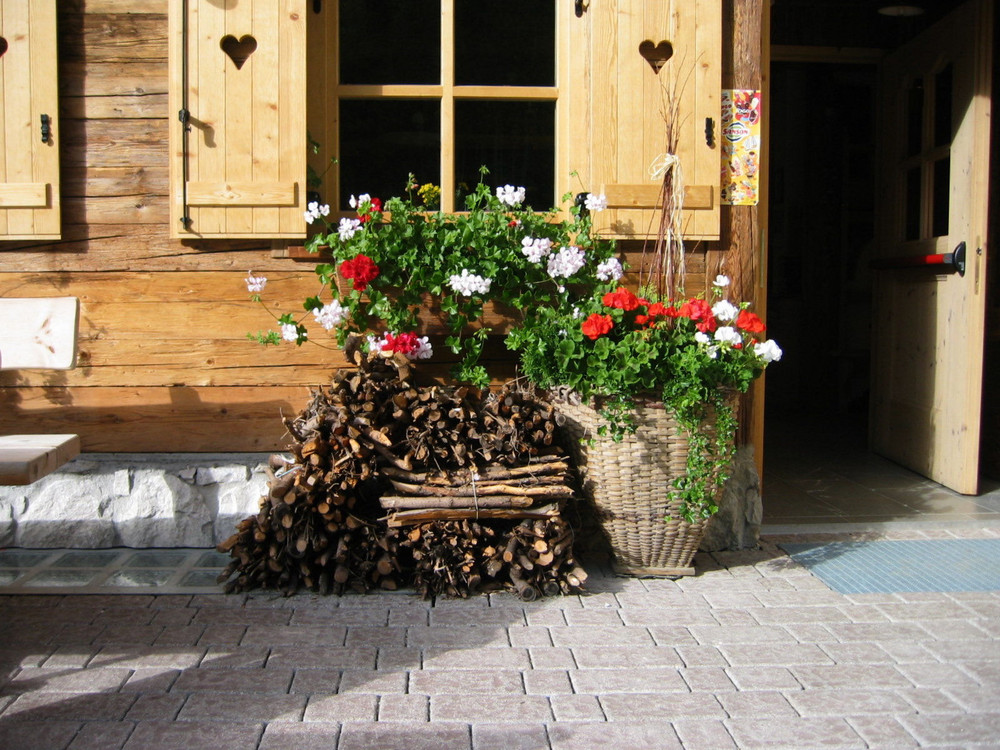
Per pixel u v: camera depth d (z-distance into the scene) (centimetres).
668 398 376
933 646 339
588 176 430
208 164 420
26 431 435
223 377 434
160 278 431
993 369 589
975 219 525
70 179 430
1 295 432
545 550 376
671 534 395
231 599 376
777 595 387
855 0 661
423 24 436
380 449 383
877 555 439
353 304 417
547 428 398
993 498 540
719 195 432
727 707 293
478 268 411
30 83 421
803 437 725
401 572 389
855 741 274
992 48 518
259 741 271
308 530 376
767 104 450
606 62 426
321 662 321
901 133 607
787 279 868
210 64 416
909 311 604
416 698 296
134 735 272
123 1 427
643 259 428
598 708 291
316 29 431
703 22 427
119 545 437
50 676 308
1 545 436
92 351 434
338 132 436
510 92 439
